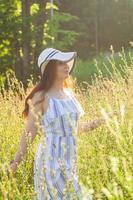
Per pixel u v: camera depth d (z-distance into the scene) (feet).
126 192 14.52
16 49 67.77
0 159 20.26
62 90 16.88
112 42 133.69
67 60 16.69
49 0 74.18
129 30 132.67
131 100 21.11
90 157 19.17
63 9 130.72
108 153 19.56
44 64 16.74
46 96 16.62
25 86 66.28
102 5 133.18
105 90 27.07
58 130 16.47
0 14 67.15
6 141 25.08
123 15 132.98
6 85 61.00
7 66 66.85
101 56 92.02
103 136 20.68
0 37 67.41
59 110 16.52
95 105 25.62
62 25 125.59
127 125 18.47
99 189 15.74
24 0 67.77
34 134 16.61
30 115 16.55
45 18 69.97
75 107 16.83
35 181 16.49
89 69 79.36
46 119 16.53
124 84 25.95
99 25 132.57
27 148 16.63
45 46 68.59
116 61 79.15
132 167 15.70
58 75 16.74
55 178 16.03
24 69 67.21
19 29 67.36
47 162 16.21
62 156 16.33
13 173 16.65
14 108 30.60
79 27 127.75
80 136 21.12
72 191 14.88
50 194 16.03
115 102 22.72
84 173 17.25
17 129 27.04
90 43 130.52
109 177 16.94
